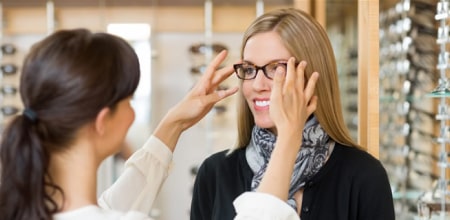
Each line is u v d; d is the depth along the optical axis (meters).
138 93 4.50
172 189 4.69
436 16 1.49
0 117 4.49
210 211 1.38
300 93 1.00
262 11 4.46
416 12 1.63
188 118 1.32
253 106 1.25
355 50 2.45
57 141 0.87
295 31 1.20
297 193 1.25
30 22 4.56
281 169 0.94
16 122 0.87
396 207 1.68
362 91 1.46
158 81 4.60
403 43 1.72
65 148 0.88
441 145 1.45
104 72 0.87
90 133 0.89
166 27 4.58
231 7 4.54
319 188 1.24
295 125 0.97
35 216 0.85
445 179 1.42
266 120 1.23
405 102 1.76
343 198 1.22
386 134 1.83
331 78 1.24
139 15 4.55
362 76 1.46
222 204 1.32
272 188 0.92
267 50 1.20
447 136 1.42
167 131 1.33
